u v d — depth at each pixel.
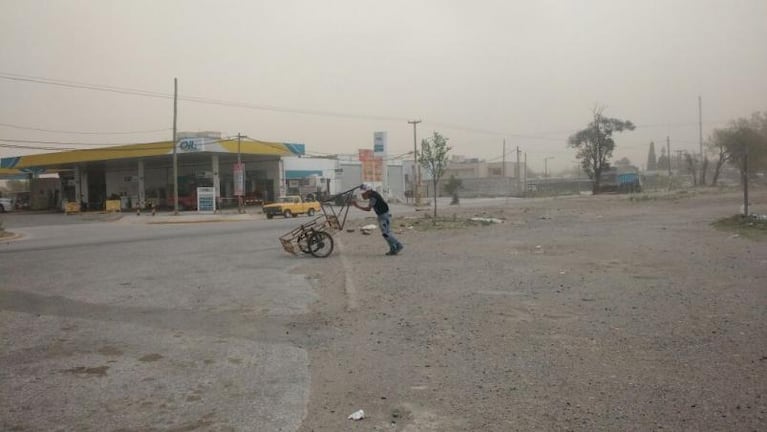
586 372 5.38
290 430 4.34
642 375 5.25
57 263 14.52
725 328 6.69
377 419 4.50
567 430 4.18
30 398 5.03
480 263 12.50
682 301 8.17
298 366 5.85
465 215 31.03
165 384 5.37
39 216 53.22
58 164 60.38
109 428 4.41
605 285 9.57
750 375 5.16
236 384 5.35
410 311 8.07
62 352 6.43
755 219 19.31
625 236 17.59
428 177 92.56
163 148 49.25
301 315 8.09
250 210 49.78
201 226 31.77
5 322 7.88
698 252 13.30
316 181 59.81
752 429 4.11
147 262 14.30
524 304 8.30
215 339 6.93
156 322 7.82
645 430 4.14
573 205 41.22
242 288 10.25
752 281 9.52
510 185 92.50
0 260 15.59
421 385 5.20
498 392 4.96
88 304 9.07
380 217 14.30
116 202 53.75
